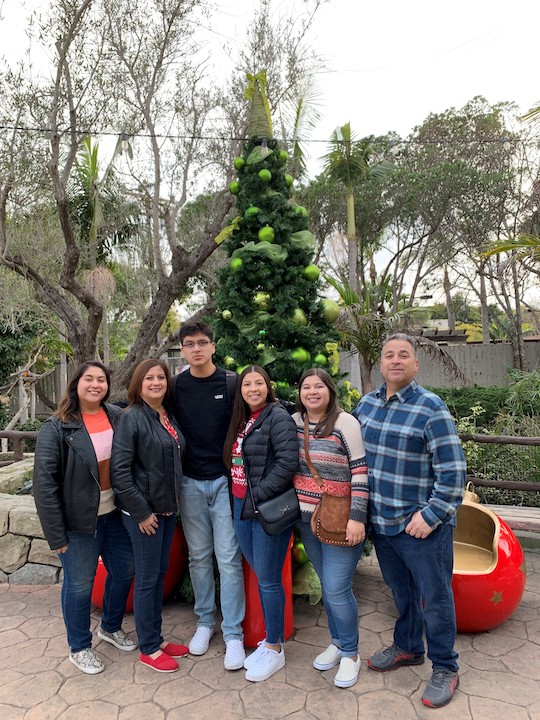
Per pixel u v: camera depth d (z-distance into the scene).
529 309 17.28
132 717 2.29
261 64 6.36
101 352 11.98
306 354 3.35
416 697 2.38
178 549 3.32
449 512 2.19
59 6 5.17
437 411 2.24
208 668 2.66
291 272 3.40
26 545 3.85
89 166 7.26
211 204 8.81
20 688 2.52
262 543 2.56
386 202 15.16
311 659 2.72
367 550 3.81
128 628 3.12
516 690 2.42
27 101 5.35
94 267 7.75
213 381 2.81
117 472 2.50
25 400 9.64
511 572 2.88
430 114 15.73
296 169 6.65
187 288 9.99
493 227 14.64
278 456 2.50
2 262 5.98
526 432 6.07
